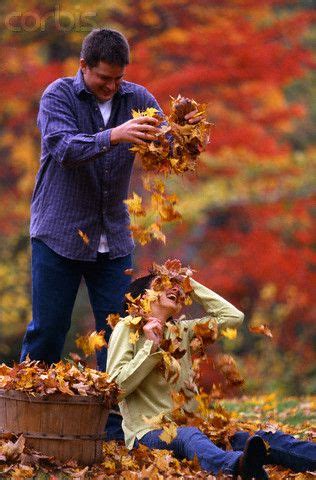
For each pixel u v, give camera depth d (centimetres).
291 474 799
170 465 783
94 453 830
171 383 830
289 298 2533
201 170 2562
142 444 834
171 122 873
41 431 809
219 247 2608
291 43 2525
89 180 937
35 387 806
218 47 2434
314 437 984
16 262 2670
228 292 2559
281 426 1021
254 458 748
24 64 2545
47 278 943
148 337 820
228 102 2483
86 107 934
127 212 973
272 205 2577
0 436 815
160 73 2484
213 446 782
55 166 943
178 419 824
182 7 2553
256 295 2627
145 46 2469
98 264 961
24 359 955
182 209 2522
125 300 895
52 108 922
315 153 2695
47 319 944
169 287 847
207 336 860
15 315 2639
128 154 948
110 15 2609
